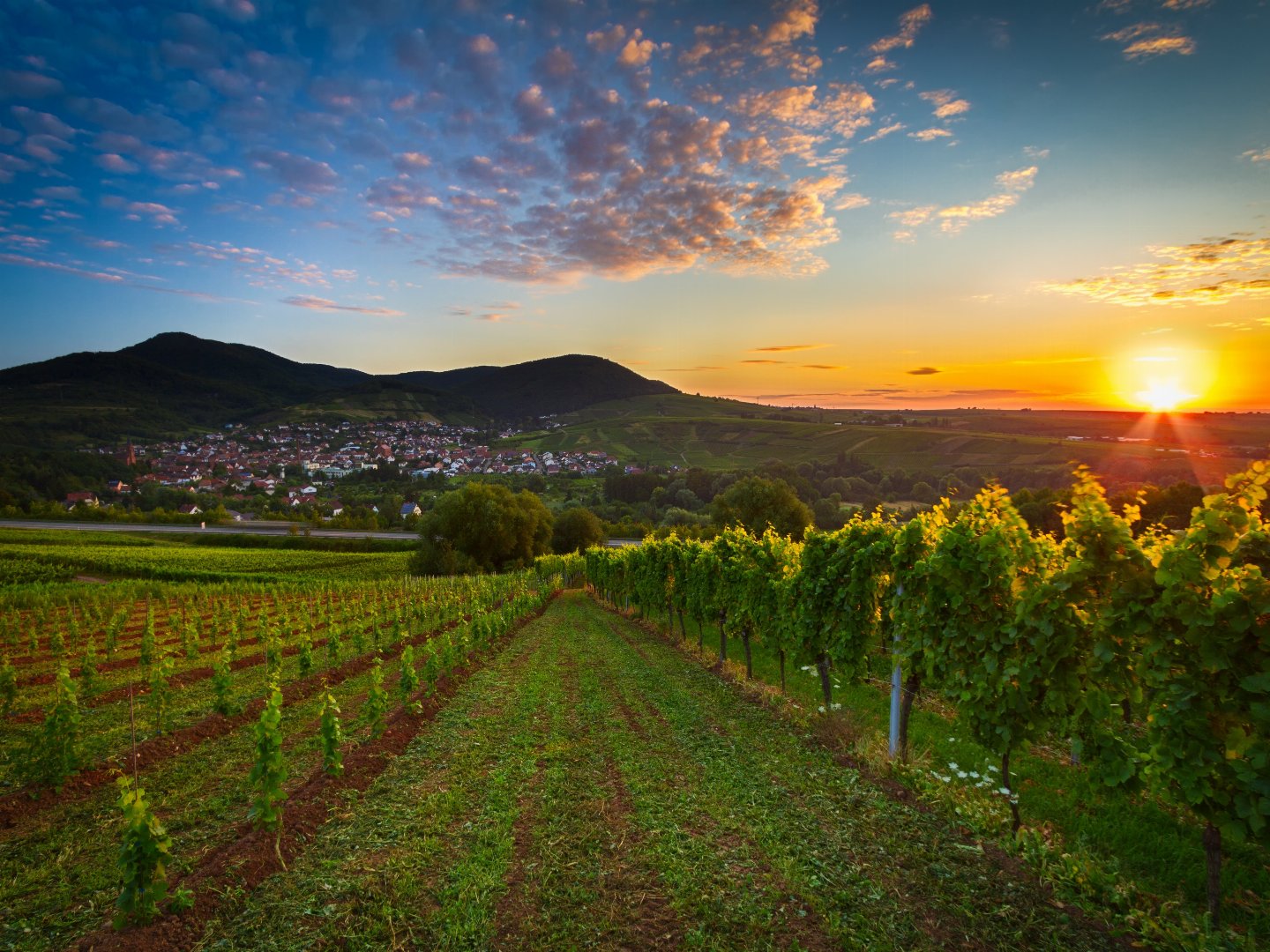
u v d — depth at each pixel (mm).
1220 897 4793
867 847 5891
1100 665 5699
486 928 4801
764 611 13141
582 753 8867
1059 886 5117
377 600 33469
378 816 6859
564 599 45594
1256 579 4535
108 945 4562
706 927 4754
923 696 11828
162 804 7355
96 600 33156
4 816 7070
